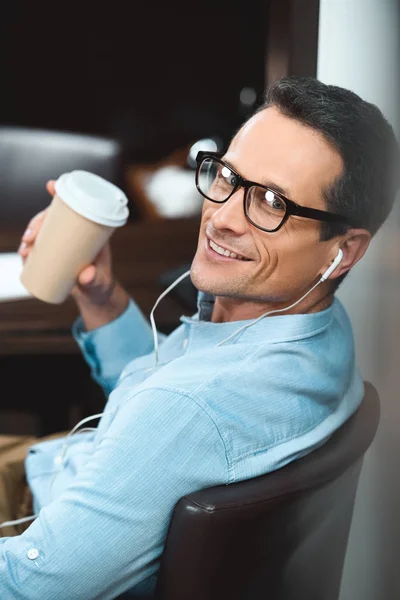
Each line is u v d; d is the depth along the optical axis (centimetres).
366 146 106
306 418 109
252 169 108
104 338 160
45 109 504
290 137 107
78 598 106
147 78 499
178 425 101
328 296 118
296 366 110
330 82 131
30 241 148
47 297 146
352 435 114
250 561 99
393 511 69
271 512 97
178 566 98
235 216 109
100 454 105
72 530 103
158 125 505
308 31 149
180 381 105
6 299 206
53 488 132
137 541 103
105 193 142
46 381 222
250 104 490
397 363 69
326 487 103
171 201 367
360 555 121
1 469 155
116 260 238
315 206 107
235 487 99
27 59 497
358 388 127
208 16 488
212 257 114
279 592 106
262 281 112
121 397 130
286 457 105
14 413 229
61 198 139
